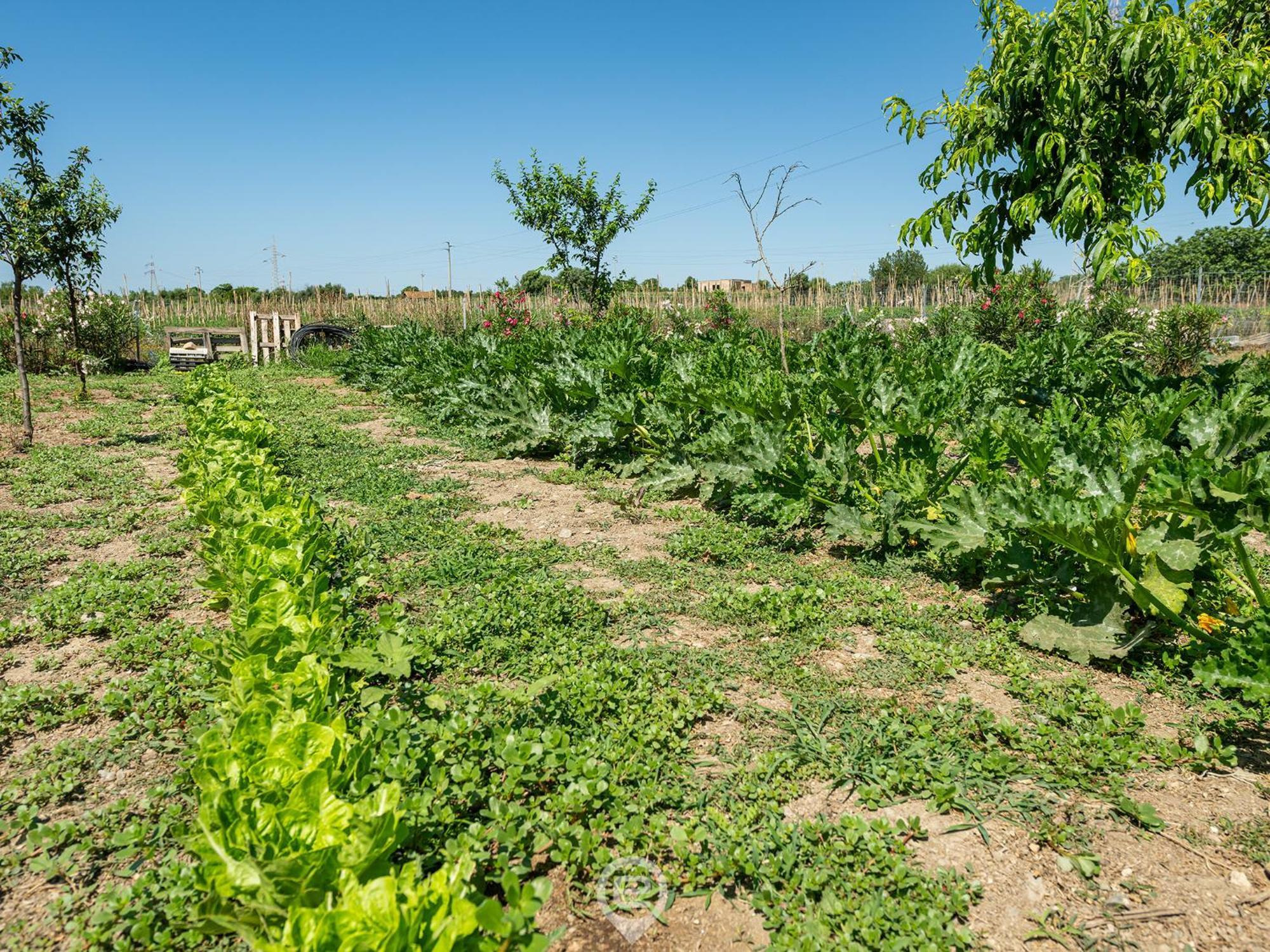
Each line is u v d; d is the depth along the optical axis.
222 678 3.80
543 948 1.98
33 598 5.45
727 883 2.76
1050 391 9.18
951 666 4.22
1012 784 3.26
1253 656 3.39
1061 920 2.59
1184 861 2.83
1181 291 28.69
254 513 5.18
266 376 21.88
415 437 12.34
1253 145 6.31
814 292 35.16
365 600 5.34
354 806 2.31
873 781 3.30
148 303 49.38
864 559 6.01
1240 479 3.67
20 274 11.33
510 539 6.76
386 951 1.72
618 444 9.62
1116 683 4.10
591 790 2.96
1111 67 6.83
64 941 2.57
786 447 6.75
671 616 5.14
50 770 3.38
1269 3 6.97
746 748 3.55
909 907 2.59
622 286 23.38
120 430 12.63
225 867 2.12
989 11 7.27
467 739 3.21
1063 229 7.11
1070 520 4.26
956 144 7.64
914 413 6.22
